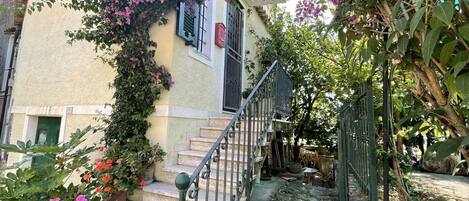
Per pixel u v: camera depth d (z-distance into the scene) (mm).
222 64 5043
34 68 4820
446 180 5730
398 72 1684
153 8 3289
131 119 3234
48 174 2543
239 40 6043
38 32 4906
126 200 2957
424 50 921
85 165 2992
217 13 4957
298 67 7719
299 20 2018
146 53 3271
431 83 1208
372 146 1915
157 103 3354
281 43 7383
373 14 1437
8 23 7246
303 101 8375
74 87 4191
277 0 6148
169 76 3307
